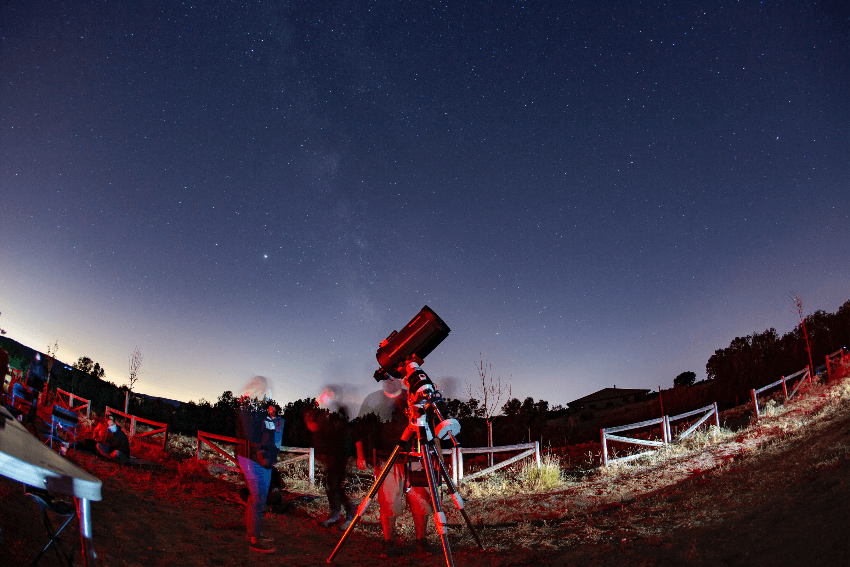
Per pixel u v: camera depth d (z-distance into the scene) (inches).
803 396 682.8
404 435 214.7
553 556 223.1
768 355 1309.1
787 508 218.7
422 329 226.2
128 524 214.1
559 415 2025.1
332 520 289.7
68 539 168.6
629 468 457.7
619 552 215.8
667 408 1429.6
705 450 474.9
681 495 311.1
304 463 534.9
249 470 225.6
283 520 291.9
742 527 212.5
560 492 384.5
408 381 217.8
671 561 193.0
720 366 1378.0
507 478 471.2
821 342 1186.0
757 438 477.1
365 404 302.2
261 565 196.9
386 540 239.3
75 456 365.7
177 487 335.6
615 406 2017.7
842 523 181.9
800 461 302.0
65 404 629.0
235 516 281.4
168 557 187.0
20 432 84.0
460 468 452.8
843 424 364.8
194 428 1024.9
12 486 184.4
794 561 166.1
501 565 213.3
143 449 501.7
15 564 126.7
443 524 188.1
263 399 235.9
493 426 1118.4
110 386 1069.1
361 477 438.9
